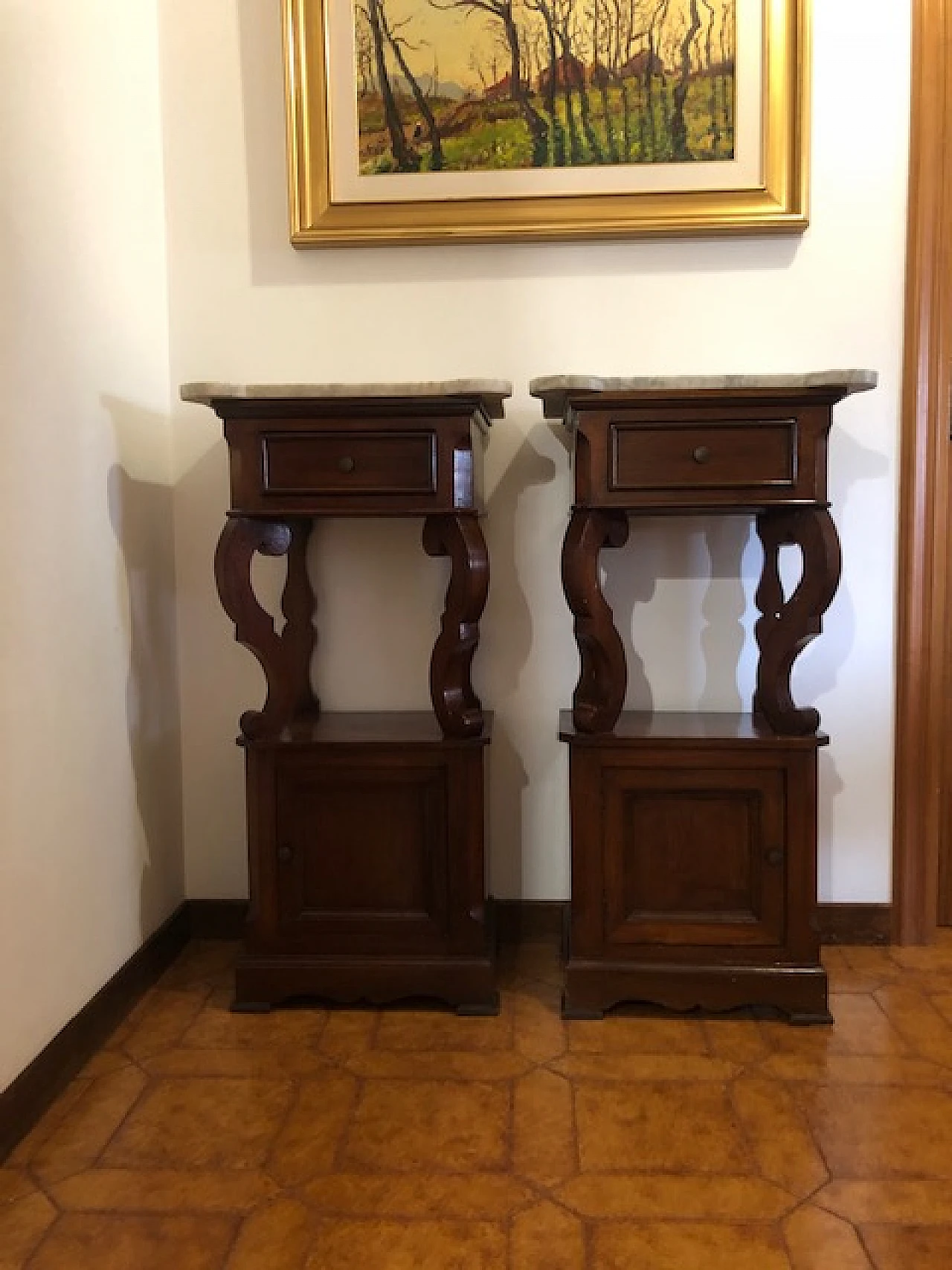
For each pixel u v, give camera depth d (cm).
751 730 180
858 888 208
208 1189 131
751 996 175
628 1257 118
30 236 150
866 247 196
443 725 176
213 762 213
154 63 201
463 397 165
